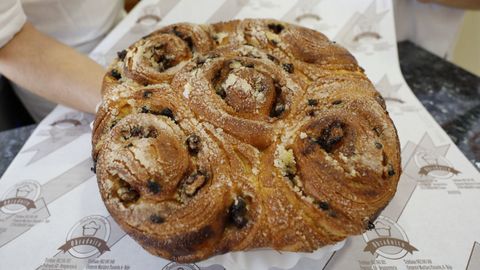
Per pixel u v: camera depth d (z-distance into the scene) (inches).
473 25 35.2
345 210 14.6
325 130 15.3
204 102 15.9
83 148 20.8
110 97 16.9
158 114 16.2
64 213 18.3
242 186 14.8
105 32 27.4
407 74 25.3
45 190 19.1
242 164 15.2
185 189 14.7
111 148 15.5
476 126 21.9
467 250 16.8
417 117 21.5
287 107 16.2
